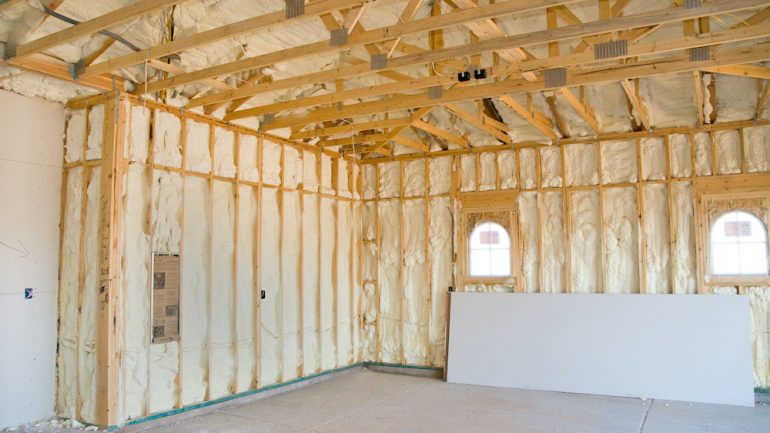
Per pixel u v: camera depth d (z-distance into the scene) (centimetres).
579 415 589
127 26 516
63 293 559
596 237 745
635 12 552
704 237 680
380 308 877
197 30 559
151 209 569
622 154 734
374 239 893
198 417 590
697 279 680
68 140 571
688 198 698
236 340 658
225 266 657
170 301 587
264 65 473
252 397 670
